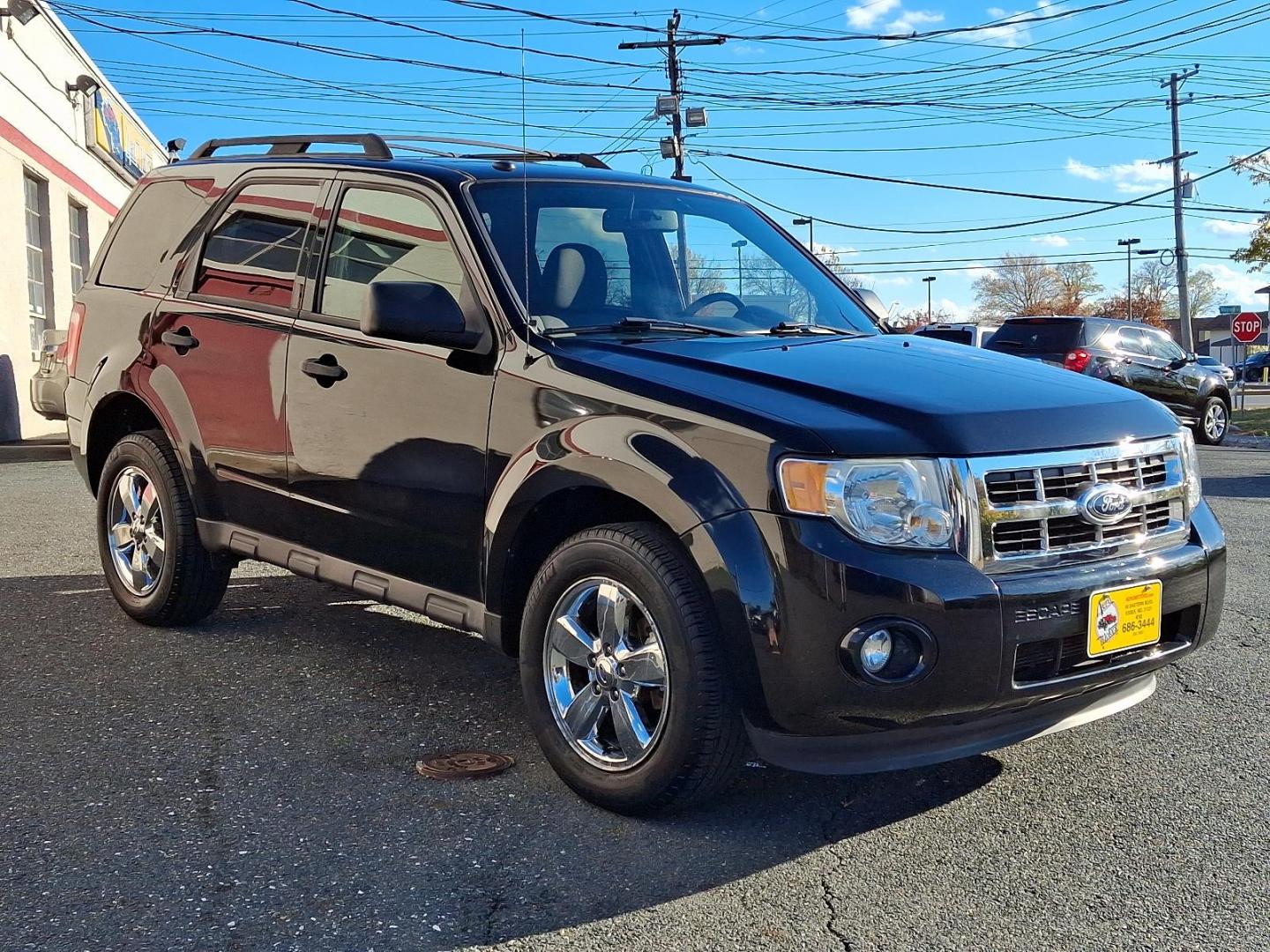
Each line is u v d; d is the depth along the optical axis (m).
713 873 3.07
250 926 2.78
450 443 3.87
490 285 3.91
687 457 3.24
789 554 3.06
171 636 5.23
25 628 5.35
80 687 4.53
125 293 5.44
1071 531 3.29
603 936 2.75
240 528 4.85
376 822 3.36
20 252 15.94
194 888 2.96
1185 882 3.02
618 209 4.50
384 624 5.48
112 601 5.88
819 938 2.74
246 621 5.52
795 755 3.17
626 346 3.74
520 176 4.39
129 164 22.80
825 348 3.88
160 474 5.10
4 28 15.27
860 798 3.58
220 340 4.81
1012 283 99.06
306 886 2.98
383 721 4.19
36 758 3.81
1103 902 2.92
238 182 5.11
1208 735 4.11
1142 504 3.44
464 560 3.88
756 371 3.48
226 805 3.46
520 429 3.65
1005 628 3.10
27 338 16.27
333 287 4.45
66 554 7.09
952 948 2.70
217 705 4.33
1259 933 2.76
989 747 3.27
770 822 3.39
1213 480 11.85
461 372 3.88
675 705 3.21
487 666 4.84
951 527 3.12
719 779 3.27
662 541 3.29
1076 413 3.39
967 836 3.31
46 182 17.55
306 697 4.43
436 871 3.07
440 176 4.27
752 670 3.11
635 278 4.35
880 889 2.98
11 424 15.36
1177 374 18.39
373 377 4.14
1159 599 3.40
